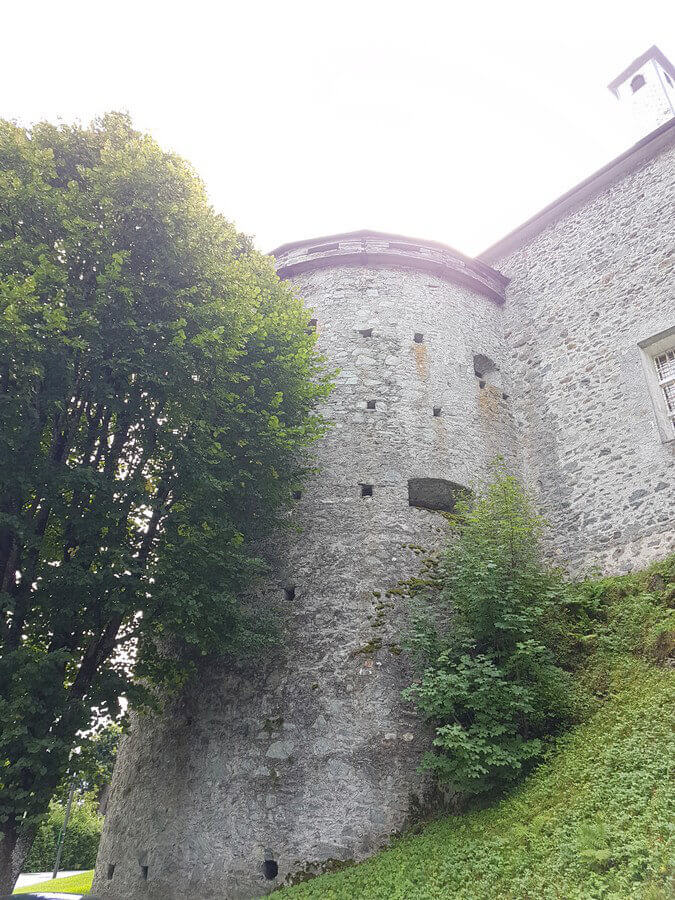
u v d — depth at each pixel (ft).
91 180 27.02
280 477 31.04
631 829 16.46
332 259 45.37
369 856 24.99
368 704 28.45
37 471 23.12
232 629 27.20
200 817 28.58
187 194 29.37
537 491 41.27
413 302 43.70
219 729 30.40
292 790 27.22
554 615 29.01
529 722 25.14
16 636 22.61
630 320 40.63
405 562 32.83
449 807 26.02
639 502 35.58
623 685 24.72
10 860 20.56
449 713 25.48
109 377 26.14
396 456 36.52
